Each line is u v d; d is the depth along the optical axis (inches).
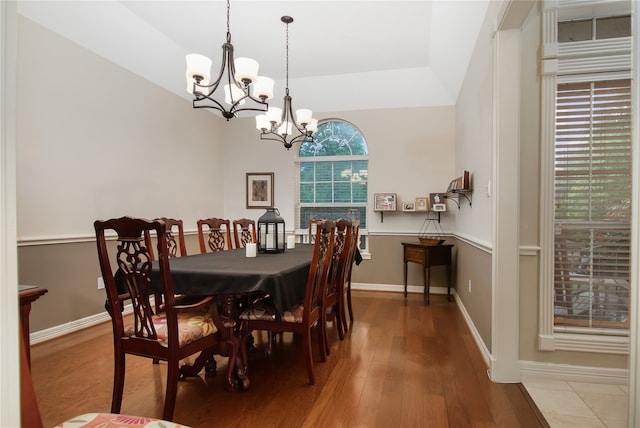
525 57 83.2
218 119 205.8
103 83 129.0
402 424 65.0
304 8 121.9
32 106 104.7
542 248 83.0
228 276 72.7
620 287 83.0
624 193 82.1
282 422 65.6
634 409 30.3
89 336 113.0
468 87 132.5
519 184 82.8
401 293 183.3
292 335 119.1
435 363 92.9
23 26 102.1
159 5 120.1
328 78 182.7
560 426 64.4
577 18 84.3
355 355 98.9
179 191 172.1
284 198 203.3
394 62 164.6
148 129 151.6
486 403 72.6
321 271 91.7
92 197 124.9
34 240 104.6
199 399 74.4
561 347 82.7
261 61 163.6
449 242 180.2
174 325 62.5
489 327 92.0
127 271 63.9
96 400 73.2
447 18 117.6
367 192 195.5
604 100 82.2
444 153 181.8
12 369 21.4
